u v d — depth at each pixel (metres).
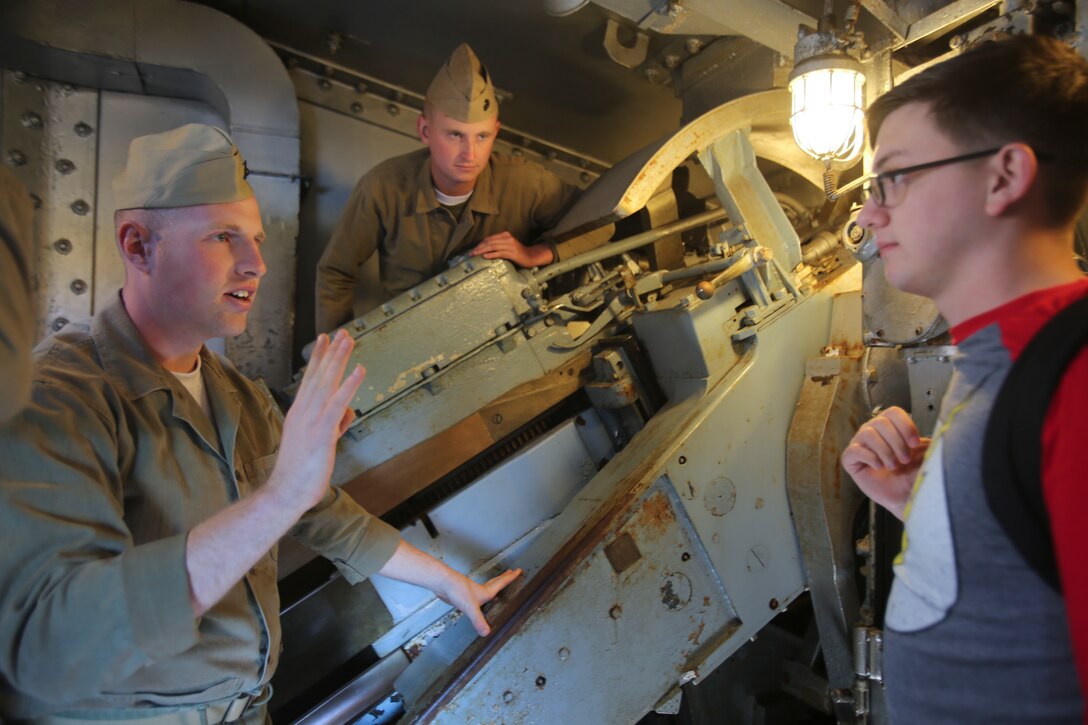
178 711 1.20
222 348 2.49
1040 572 0.71
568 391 2.37
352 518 1.64
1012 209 0.81
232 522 1.02
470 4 2.43
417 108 2.99
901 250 0.90
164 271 1.23
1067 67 0.82
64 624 0.97
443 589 1.70
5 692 1.12
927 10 1.97
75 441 1.06
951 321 0.91
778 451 2.13
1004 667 0.74
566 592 1.76
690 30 2.26
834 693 2.03
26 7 2.21
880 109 0.94
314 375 1.05
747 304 2.20
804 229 2.87
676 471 1.94
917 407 1.90
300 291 2.73
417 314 2.17
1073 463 0.65
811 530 2.09
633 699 1.84
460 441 2.24
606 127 3.19
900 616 0.88
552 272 2.35
